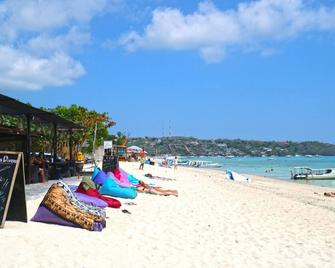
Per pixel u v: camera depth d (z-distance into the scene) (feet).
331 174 173.88
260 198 70.18
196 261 28.68
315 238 39.99
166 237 34.32
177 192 62.39
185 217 43.68
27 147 61.41
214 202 57.26
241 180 132.26
